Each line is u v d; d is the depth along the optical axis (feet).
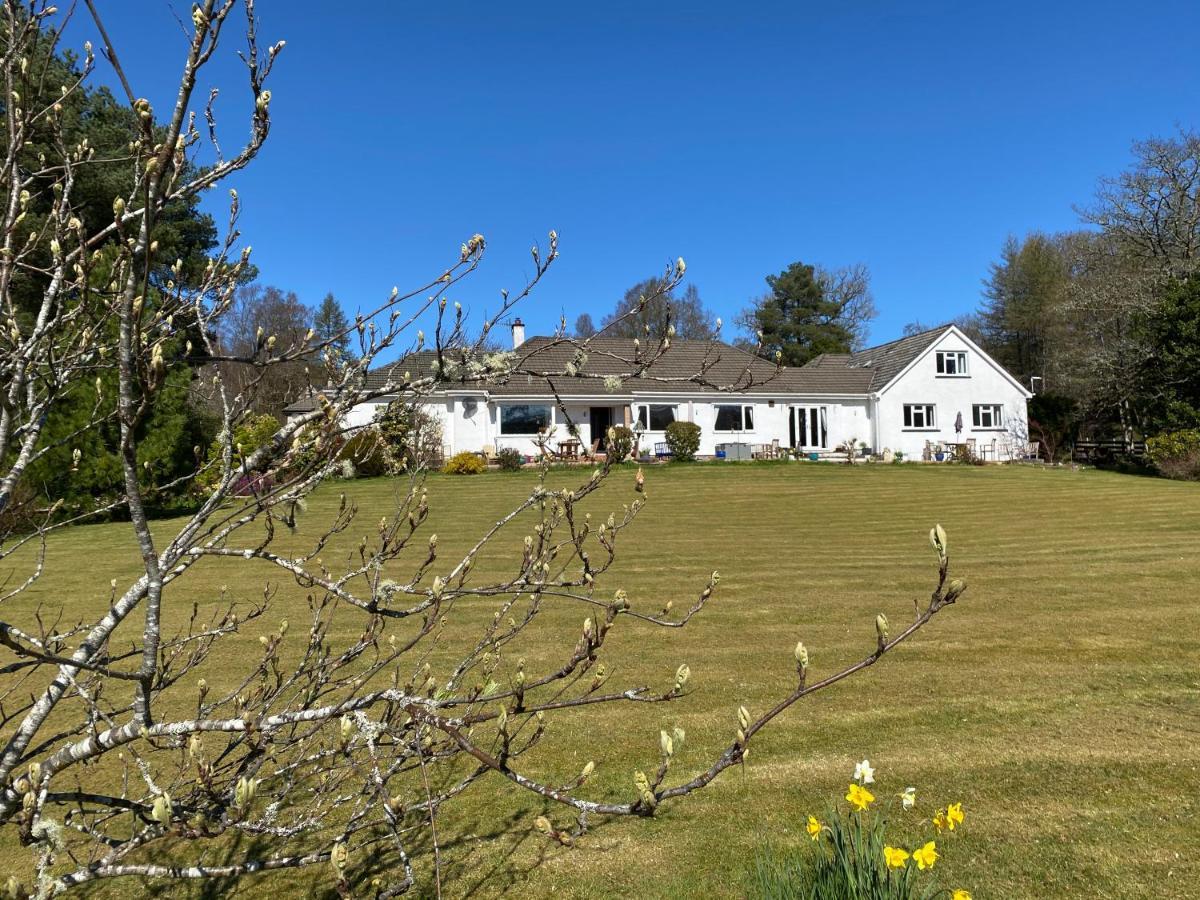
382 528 8.11
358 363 7.00
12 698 18.49
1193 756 14.57
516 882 11.39
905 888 9.00
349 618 25.36
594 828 12.81
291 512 6.86
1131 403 100.42
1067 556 35.76
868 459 104.32
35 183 8.77
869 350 128.88
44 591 30.27
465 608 26.53
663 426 100.94
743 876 11.21
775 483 74.08
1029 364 170.09
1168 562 33.81
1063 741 15.43
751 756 15.12
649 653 21.59
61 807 12.62
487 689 7.62
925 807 13.05
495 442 90.02
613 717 17.11
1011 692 18.25
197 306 7.65
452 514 51.96
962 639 22.59
